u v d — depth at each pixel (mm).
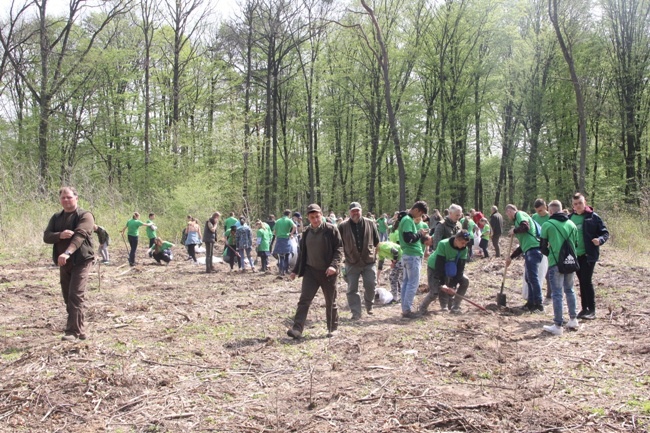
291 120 38875
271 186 34469
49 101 26812
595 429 3855
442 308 8383
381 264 10148
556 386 4723
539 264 8320
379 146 36219
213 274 13828
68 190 6316
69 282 6465
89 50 27625
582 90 30172
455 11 31203
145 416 4191
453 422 3998
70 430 3955
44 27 25719
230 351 5980
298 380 5000
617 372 5062
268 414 4215
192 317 7797
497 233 16688
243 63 34844
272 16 31828
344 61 32906
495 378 4953
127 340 6352
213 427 3996
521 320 7547
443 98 32781
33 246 17422
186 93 33781
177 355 5789
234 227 14531
